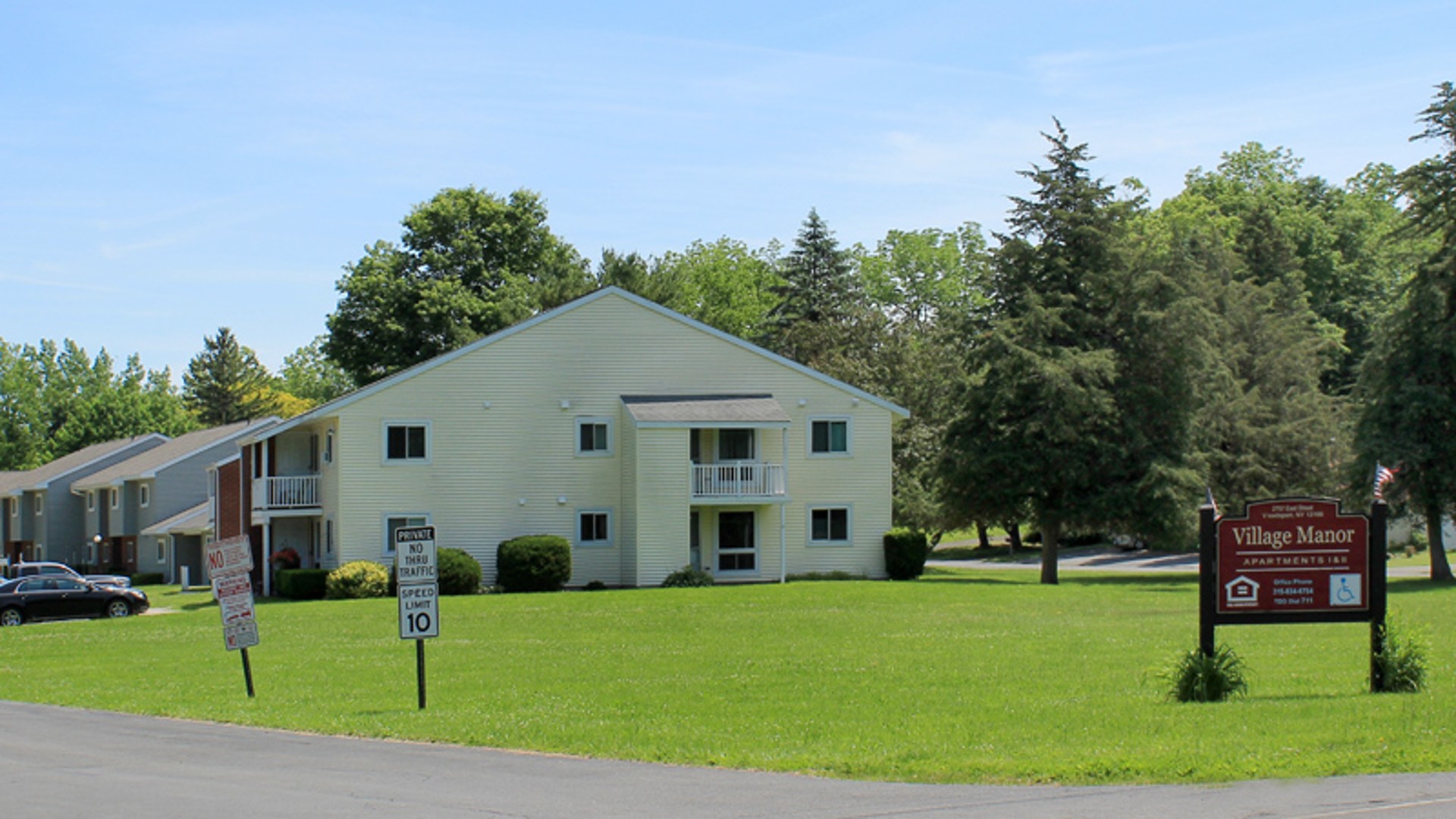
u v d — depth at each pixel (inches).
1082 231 1815.9
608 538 1788.9
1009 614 1210.6
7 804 430.3
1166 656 816.9
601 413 1795.0
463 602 1461.6
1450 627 968.3
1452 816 377.7
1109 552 2748.5
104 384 4746.6
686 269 3494.1
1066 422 1760.6
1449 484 1603.1
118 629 1289.4
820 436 1861.5
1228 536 610.5
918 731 544.7
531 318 1775.3
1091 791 424.2
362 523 1701.5
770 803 413.7
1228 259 2385.6
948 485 1882.4
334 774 477.1
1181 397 1808.6
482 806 415.5
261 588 1827.0
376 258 2839.6
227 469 2086.6
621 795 429.4
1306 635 915.4
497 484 1753.2
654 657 890.1
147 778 476.7
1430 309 1619.1
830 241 3253.0
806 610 1294.3
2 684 854.5
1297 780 433.1
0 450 4308.6
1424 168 1653.5
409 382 1728.6
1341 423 1884.8
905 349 2456.9
